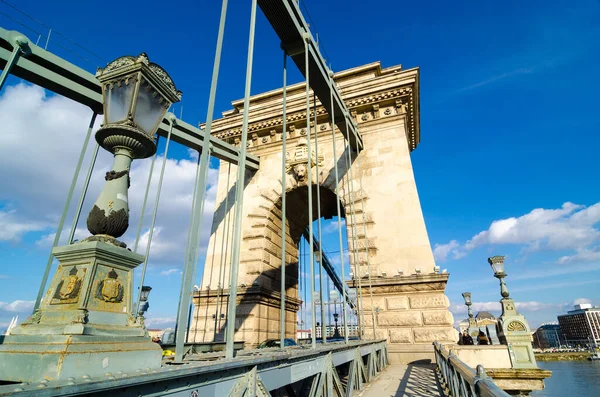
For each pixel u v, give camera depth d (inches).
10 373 88.5
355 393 339.6
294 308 868.0
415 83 757.3
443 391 322.7
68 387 71.6
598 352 4650.6
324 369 252.7
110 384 80.9
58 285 105.0
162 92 137.5
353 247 690.2
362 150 762.8
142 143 129.3
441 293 611.2
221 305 726.5
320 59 486.6
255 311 701.3
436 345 424.2
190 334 725.9
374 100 775.7
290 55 444.8
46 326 95.1
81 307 96.0
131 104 125.0
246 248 771.4
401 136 746.8
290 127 848.3
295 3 408.5
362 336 491.2
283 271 252.5
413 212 679.7
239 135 886.4
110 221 112.0
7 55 366.9
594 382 2559.1
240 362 136.0
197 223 155.8
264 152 863.1
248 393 144.5
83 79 437.1
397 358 586.6
